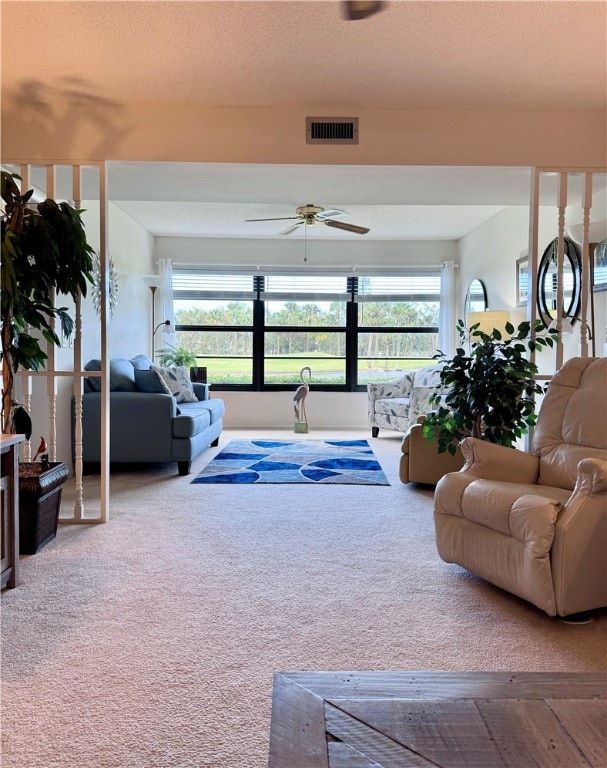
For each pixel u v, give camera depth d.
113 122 3.09
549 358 4.50
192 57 2.57
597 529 1.99
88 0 2.13
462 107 3.12
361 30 2.35
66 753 1.31
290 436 6.52
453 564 2.54
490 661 1.71
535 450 2.65
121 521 3.18
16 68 2.66
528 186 3.62
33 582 2.31
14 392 3.56
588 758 0.79
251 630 1.90
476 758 0.79
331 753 0.79
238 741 1.35
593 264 3.75
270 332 7.38
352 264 7.31
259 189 3.73
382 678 1.01
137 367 5.20
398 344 7.41
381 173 3.33
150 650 1.77
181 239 7.19
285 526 3.09
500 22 2.29
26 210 2.77
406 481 3.99
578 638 1.87
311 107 3.12
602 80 2.80
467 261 6.84
